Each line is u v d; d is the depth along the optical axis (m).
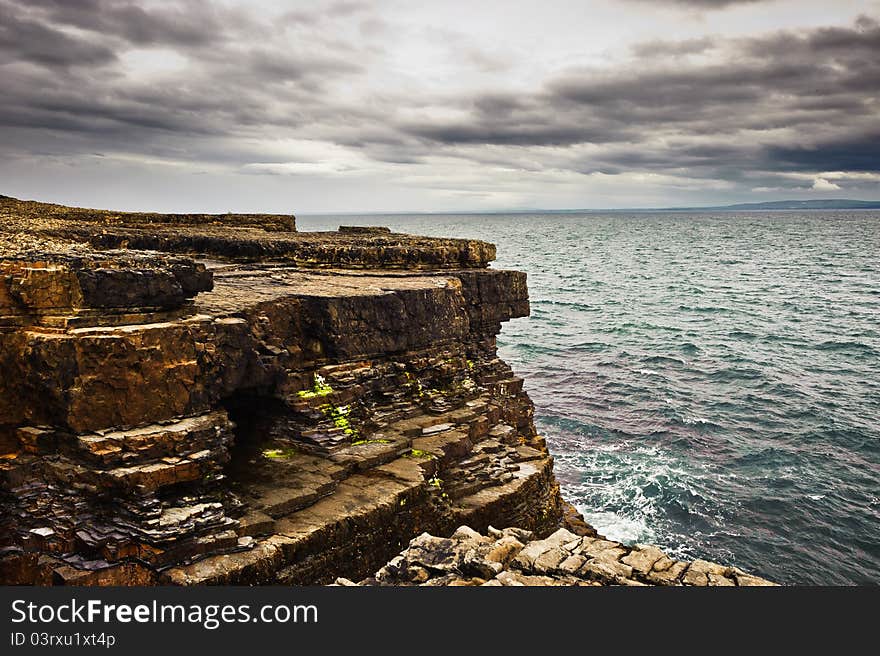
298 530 17.19
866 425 42.22
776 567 27.97
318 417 21.17
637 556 14.24
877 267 133.88
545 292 104.69
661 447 39.19
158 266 17.88
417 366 25.27
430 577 14.42
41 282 16.08
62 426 15.81
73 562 14.99
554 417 43.91
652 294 100.81
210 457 16.58
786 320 76.44
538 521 24.95
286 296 22.31
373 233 43.66
